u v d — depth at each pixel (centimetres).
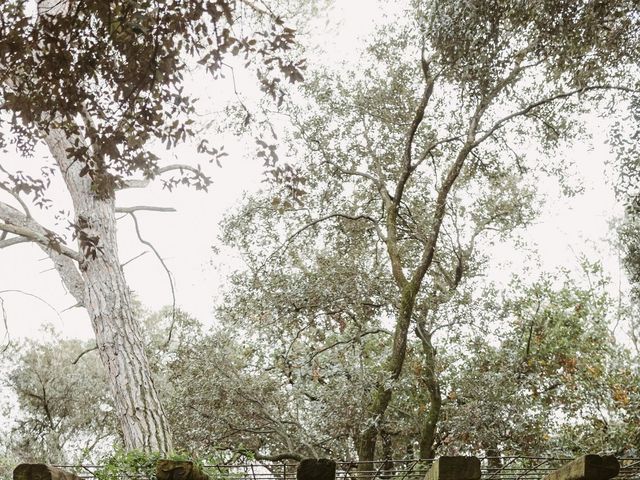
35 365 1708
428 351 1113
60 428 1709
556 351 1175
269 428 1131
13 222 982
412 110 1221
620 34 920
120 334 883
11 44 446
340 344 1116
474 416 1031
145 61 474
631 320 1272
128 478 479
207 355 1151
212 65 490
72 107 493
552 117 1170
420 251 1226
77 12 450
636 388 1139
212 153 553
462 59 971
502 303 1173
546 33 908
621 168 1008
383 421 1011
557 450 1038
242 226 1213
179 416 1136
